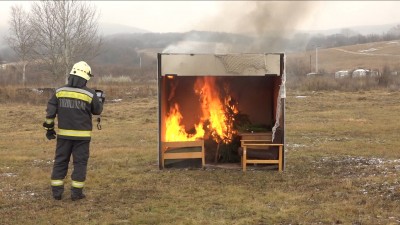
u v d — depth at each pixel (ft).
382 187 24.75
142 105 94.58
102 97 25.05
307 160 34.78
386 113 76.95
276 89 33.96
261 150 31.71
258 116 36.37
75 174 23.45
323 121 67.00
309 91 128.77
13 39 136.05
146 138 50.83
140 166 32.86
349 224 18.63
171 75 31.45
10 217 20.42
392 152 38.34
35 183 27.50
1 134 56.44
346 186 25.13
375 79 146.00
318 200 22.71
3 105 91.66
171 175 29.50
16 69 143.02
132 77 142.72
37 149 42.75
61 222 19.63
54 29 118.93
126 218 20.34
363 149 40.19
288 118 71.72
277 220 19.61
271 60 31.14
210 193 24.61
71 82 23.79
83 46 122.83
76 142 23.56
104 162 34.50
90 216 20.53
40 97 100.32
